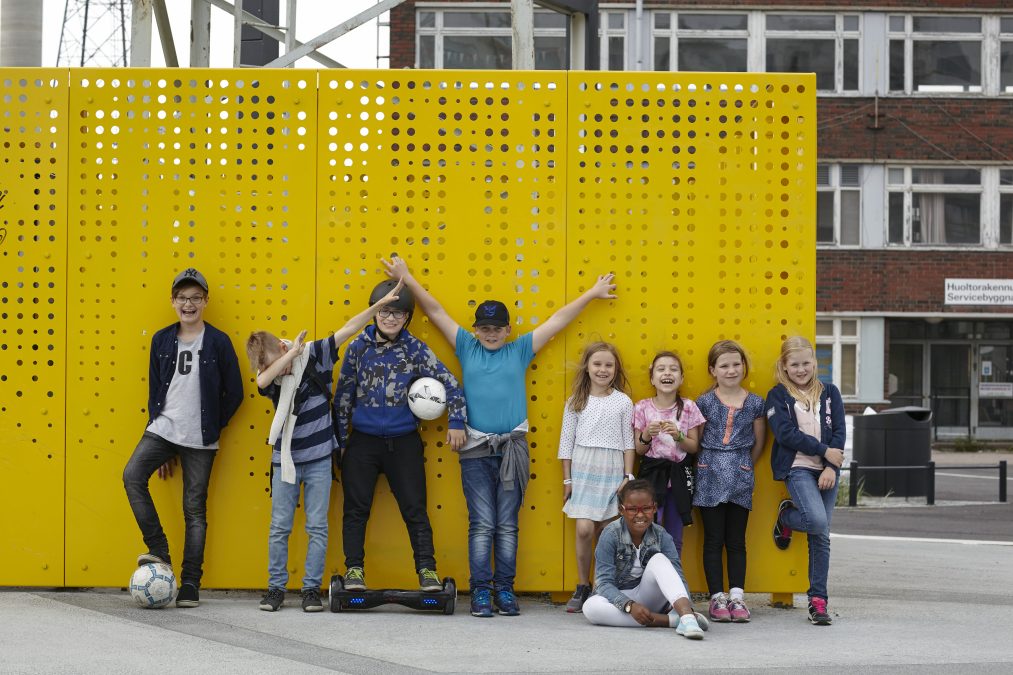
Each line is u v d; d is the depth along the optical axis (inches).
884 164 1029.8
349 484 270.1
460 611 273.4
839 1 1028.5
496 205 285.6
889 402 1024.9
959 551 414.9
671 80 285.7
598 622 256.1
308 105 284.8
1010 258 1028.5
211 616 257.9
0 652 215.9
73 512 283.3
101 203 284.2
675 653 225.5
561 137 285.4
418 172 285.1
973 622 266.2
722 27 1031.6
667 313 285.0
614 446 271.7
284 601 281.0
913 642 239.5
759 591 283.6
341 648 225.8
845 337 1027.9
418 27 992.2
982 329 1067.9
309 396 267.9
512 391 272.5
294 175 284.8
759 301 285.0
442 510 283.6
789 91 285.1
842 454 265.3
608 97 285.7
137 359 283.9
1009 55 1035.3
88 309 284.0
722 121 285.1
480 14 991.6
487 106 285.7
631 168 285.6
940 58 1034.7
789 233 285.0
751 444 273.9
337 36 391.2
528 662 215.3
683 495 270.4
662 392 274.8
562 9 415.8
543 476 284.4
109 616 254.5
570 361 284.5
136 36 342.3
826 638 244.1
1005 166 1030.4
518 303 285.3
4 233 284.7
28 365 284.4
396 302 266.4
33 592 286.4
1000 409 1071.6
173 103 284.2
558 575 283.9
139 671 201.8
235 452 282.5
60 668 203.6
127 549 283.3
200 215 284.2
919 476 617.9
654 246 285.0
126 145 284.0
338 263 284.4
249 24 454.0
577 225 285.1
